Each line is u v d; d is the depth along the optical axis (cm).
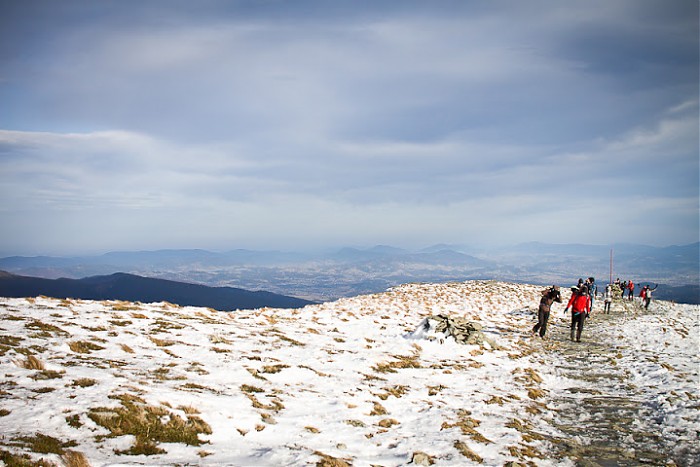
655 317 3616
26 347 1071
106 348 1210
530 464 819
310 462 695
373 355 1652
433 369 1570
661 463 847
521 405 1233
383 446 861
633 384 1485
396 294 4556
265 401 998
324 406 1038
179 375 1062
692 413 1112
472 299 4384
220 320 1936
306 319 2397
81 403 758
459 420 1043
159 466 602
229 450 723
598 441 966
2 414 680
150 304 2111
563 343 2305
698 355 1973
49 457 550
